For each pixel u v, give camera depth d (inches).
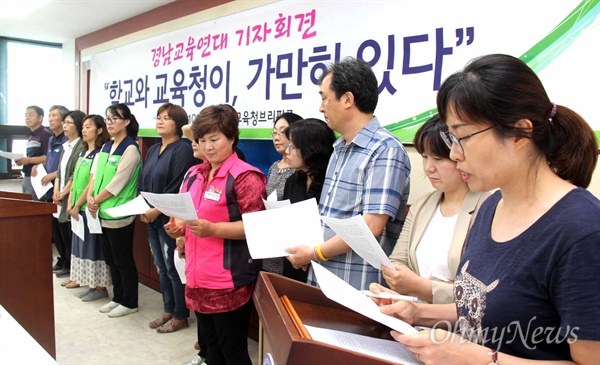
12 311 67.1
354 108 52.6
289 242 51.8
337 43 79.3
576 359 21.8
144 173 100.0
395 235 56.4
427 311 32.5
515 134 23.1
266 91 94.3
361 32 74.9
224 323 62.2
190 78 116.3
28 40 187.0
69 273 138.3
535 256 23.1
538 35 54.2
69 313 108.1
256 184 63.6
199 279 62.1
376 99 53.8
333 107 52.9
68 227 134.9
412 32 67.4
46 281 70.6
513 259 24.3
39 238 69.6
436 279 44.2
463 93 23.6
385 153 50.3
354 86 51.5
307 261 50.7
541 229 23.4
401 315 31.4
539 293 23.2
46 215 70.0
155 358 86.1
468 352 23.9
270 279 33.4
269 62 93.4
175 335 96.8
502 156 23.8
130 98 142.7
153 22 132.5
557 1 52.5
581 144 24.7
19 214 67.0
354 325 32.2
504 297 24.2
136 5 129.6
